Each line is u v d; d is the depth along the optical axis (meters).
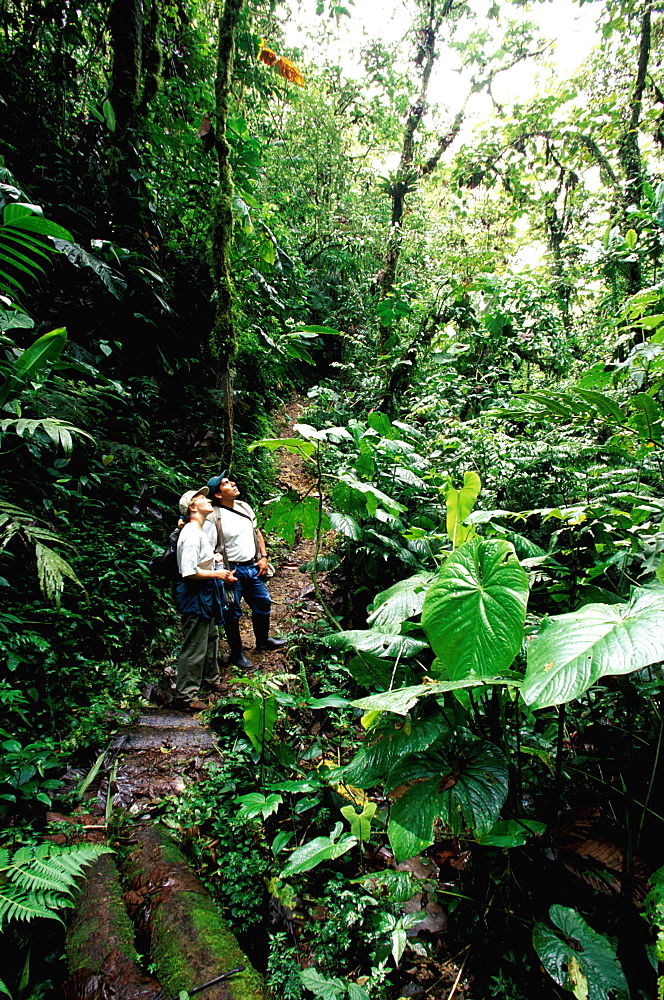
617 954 1.85
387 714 2.15
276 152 13.99
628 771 2.03
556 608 2.93
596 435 5.32
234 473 6.81
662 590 1.78
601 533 2.59
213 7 9.17
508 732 2.49
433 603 1.81
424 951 2.01
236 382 8.77
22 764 2.54
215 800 2.68
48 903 1.75
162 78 7.95
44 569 3.07
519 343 7.46
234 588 4.29
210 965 1.77
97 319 6.15
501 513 2.60
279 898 2.22
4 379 3.37
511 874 2.04
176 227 7.72
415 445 5.71
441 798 1.81
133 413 5.89
